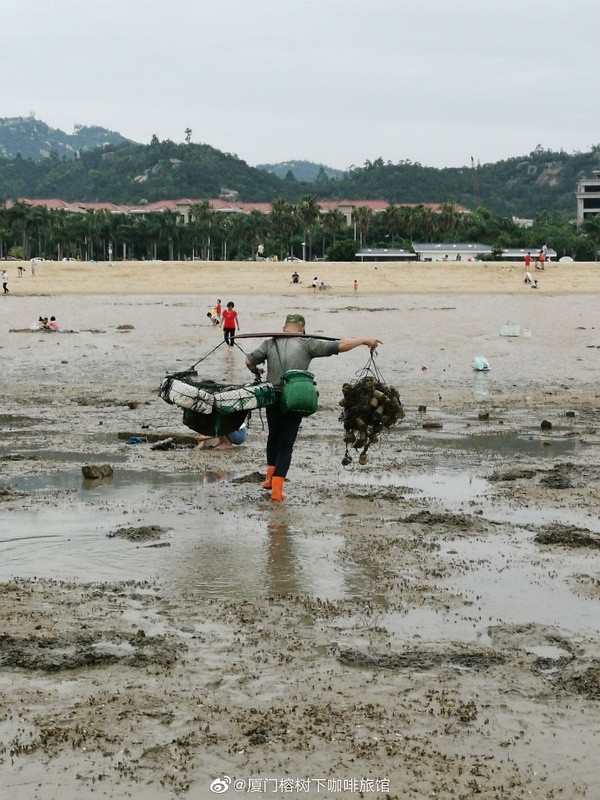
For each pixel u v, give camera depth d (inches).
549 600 279.4
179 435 554.9
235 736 196.1
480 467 481.4
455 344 1247.5
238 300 2436.0
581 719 205.0
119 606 272.5
